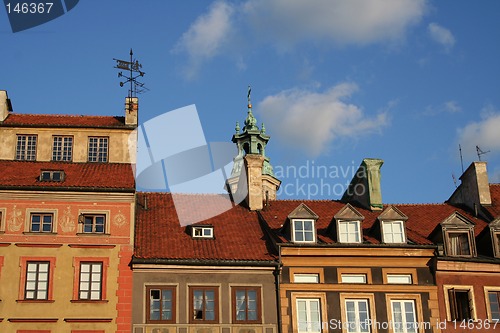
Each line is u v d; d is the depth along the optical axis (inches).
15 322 1654.8
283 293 1744.6
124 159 1950.1
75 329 1663.4
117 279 1708.9
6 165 1886.1
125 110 2012.8
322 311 1743.4
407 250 1809.8
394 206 1998.0
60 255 1716.3
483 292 1804.9
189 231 1861.5
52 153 1946.4
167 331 1683.1
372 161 2087.8
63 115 2048.5
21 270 1696.6
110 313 1680.6
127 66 2058.3
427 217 2042.3
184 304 1707.7
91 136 1967.3
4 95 1998.0
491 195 2114.9
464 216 1859.0
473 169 2097.7
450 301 1787.6
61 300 1680.6
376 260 1801.2
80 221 1743.4
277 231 1879.9
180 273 1731.1
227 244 1822.1
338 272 1782.7
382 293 1774.1
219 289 1729.8
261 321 1717.5
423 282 1796.3
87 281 1707.7
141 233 1828.2
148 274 1722.4
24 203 1744.6
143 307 1694.1
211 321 1705.2
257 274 1753.2
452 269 1808.6
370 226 1931.6
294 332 1718.8
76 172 1863.9
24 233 1720.0
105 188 1768.0
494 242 1849.2
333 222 1845.5
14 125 1953.7
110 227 1748.3
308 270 1776.6
